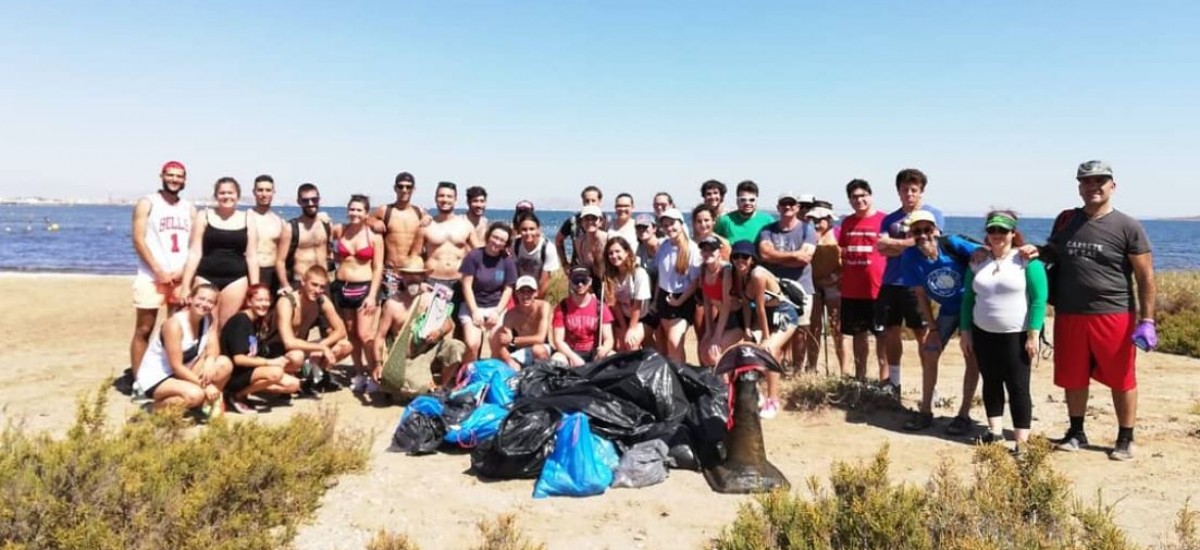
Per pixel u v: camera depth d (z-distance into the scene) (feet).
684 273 25.98
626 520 15.06
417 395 24.21
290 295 24.82
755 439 17.26
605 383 19.42
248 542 12.94
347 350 26.17
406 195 27.53
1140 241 18.12
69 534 11.70
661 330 27.27
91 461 13.42
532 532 14.46
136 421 16.57
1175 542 13.48
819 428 22.06
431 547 13.74
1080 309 18.98
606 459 17.25
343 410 23.95
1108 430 21.34
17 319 42.11
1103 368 18.75
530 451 17.13
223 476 13.66
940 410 24.26
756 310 23.31
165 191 24.61
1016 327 18.86
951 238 21.50
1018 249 19.27
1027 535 12.02
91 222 322.96
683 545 13.93
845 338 40.60
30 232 212.84
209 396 21.70
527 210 28.53
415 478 17.35
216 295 21.71
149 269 24.56
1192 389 26.22
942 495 13.12
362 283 26.50
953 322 21.70
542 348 25.27
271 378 23.02
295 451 16.62
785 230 26.68
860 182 26.09
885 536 12.14
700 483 17.20
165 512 12.97
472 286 26.43
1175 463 18.10
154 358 21.67
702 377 20.17
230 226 24.25
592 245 27.81
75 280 59.88
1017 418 19.03
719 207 31.94
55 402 23.62
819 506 13.24
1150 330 17.93
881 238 23.63
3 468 12.87
